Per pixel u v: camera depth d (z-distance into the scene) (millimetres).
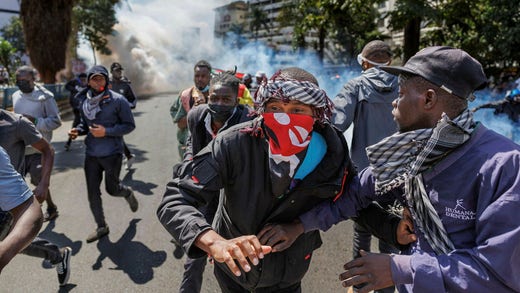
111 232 4156
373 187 1651
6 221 1716
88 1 34125
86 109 3912
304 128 1517
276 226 1641
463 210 1227
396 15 14242
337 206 1732
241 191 1626
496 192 1145
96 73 3834
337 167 1602
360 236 2799
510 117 6691
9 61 25156
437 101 1271
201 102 3891
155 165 7090
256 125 1577
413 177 1345
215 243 1357
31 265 3465
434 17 13070
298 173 1586
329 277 3281
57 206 4965
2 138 2516
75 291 3049
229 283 1931
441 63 1246
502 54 13234
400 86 1359
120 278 3252
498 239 1105
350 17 17516
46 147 2768
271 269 1733
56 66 19594
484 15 13422
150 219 4504
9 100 10242
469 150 1239
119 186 4148
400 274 1234
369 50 2832
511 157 1147
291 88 1490
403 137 1311
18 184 1565
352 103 2750
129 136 10398
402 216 1572
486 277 1120
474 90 1282
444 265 1188
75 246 3836
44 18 18953
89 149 3945
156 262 3523
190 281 2500
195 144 2777
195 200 1561
